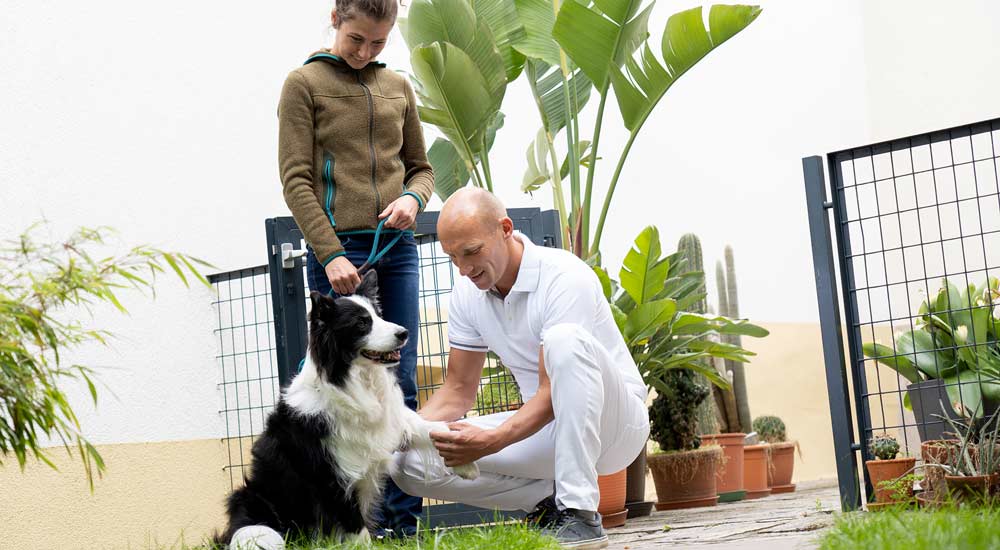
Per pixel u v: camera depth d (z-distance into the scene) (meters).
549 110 5.79
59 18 4.60
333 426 3.02
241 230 5.37
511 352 3.21
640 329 4.64
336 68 3.27
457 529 3.05
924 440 4.20
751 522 3.71
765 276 8.37
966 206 8.03
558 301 3.02
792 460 6.64
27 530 4.12
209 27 5.34
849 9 9.29
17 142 4.33
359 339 3.01
